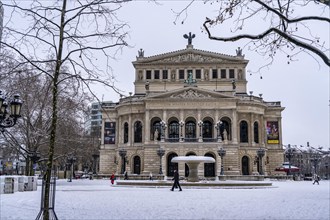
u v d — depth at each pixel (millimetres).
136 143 88438
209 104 84938
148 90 90812
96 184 58625
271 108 94562
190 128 88625
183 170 79375
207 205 23625
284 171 89250
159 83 97125
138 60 98125
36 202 24891
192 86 85438
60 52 14797
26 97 39719
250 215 18656
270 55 19172
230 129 85875
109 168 93938
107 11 15453
